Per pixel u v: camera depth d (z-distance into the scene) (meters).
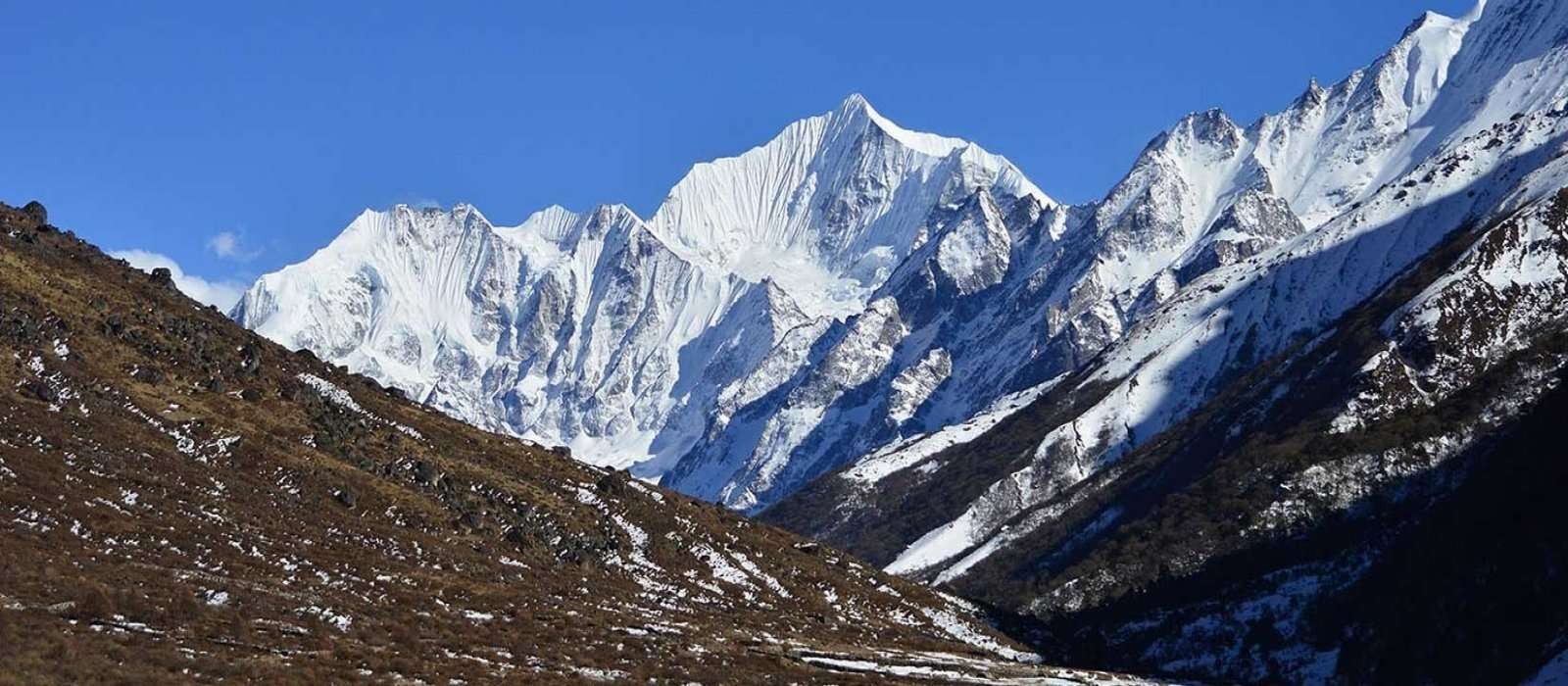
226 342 157.75
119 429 126.75
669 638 114.56
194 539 108.62
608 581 139.38
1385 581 199.75
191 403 138.88
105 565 96.38
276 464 133.50
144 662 76.88
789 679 105.25
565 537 145.75
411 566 120.94
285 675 79.12
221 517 116.62
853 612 156.88
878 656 127.94
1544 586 159.62
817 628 140.62
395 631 96.38
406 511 136.00
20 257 148.50
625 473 180.12
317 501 130.25
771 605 148.62
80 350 137.12
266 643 86.19
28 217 165.38
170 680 74.31
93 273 156.88
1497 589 167.62
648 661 102.62
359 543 123.00
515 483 156.62
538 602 119.50
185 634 84.81
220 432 134.62
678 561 154.00
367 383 174.62
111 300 150.62
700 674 100.81
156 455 125.00
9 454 112.00
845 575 170.25
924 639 148.00
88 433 122.81
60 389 128.25
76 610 84.06
